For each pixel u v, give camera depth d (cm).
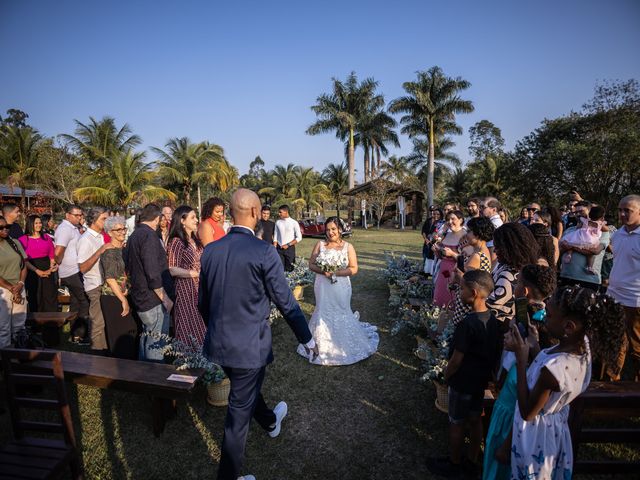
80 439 319
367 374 432
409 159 3556
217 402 363
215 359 246
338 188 3997
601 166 1872
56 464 226
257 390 253
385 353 490
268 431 315
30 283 589
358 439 320
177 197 2992
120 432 328
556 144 2039
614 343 177
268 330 256
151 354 378
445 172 3644
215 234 415
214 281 246
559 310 183
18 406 247
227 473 243
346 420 346
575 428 229
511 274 264
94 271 455
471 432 265
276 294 246
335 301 468
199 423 340
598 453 298
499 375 249
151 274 356
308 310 679
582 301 176
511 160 2411
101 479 275
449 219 483
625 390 253
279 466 290
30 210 2241
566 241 471
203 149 3050
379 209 3083
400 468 286
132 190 2377
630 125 1873
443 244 485
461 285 249
